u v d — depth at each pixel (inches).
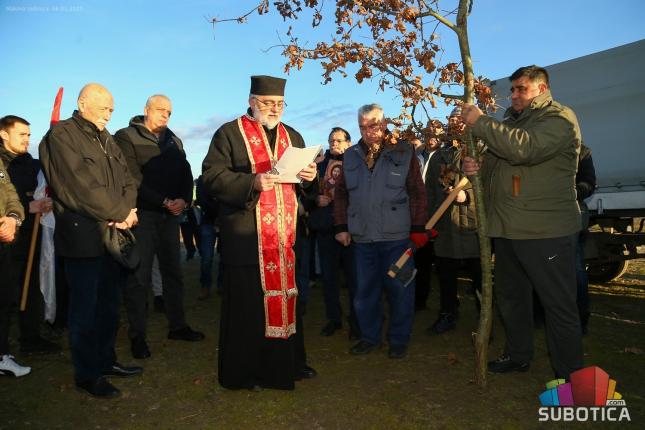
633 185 222.2
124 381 136.1
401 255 146.9
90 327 122.2
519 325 131.9
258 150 128.2
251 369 126.6
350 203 153.3
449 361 144.3
